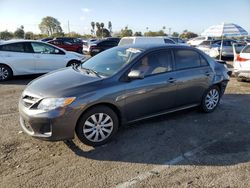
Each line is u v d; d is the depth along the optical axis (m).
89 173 3.48
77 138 4.48
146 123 5.17
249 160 3.87
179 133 4.77
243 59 9.34
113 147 4.21
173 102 5.16
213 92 5.91
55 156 3.90
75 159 3.83
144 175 3.46
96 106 4.13
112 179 3.36
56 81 4.26
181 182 3.31
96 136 4.20
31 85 4.29
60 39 24.58
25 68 9.60
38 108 3.84
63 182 3.29
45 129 3.87
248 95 7.62
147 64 4.73
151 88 4.68
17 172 3.48
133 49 4.95
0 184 3.22
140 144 4.32
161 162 3.79
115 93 4.23
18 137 4.50
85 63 5.27
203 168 3.64
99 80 4.24
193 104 5.60
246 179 3.40
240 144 4.38
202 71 5.58
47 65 9.98
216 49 17.69
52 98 3.82
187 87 5.29
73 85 4.07
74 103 3.87
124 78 4.41
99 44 20.92
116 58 4.87
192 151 4.12
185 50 5.41
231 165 3.72
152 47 4.99
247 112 5.99
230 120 5.46
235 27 15.67
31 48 9.70
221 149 4.19
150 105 4.77
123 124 4.54
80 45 24.91
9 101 6.68
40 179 3.34
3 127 4.92
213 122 5.33
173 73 5.07
